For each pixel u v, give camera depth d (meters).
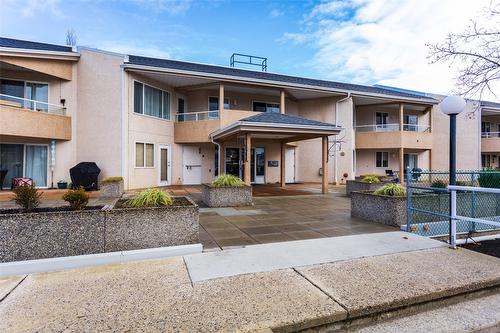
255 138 16.02
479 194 6.95
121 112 13.04
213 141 15.07
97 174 12.64
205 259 4.33
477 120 22.06
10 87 12.75
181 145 16.44
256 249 4.81
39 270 3.87
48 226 4.12
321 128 12.01
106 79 13.23
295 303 3.03
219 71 16.64
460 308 3.35
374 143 20.33
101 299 3.09
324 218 7.55
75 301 3.04
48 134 12.52
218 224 6.80
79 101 13.54
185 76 14.39
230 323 2.66
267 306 2.96
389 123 22.22
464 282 3.57
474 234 6.09
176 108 16.50
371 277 3.70
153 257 4.39
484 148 24.75
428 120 22.42
